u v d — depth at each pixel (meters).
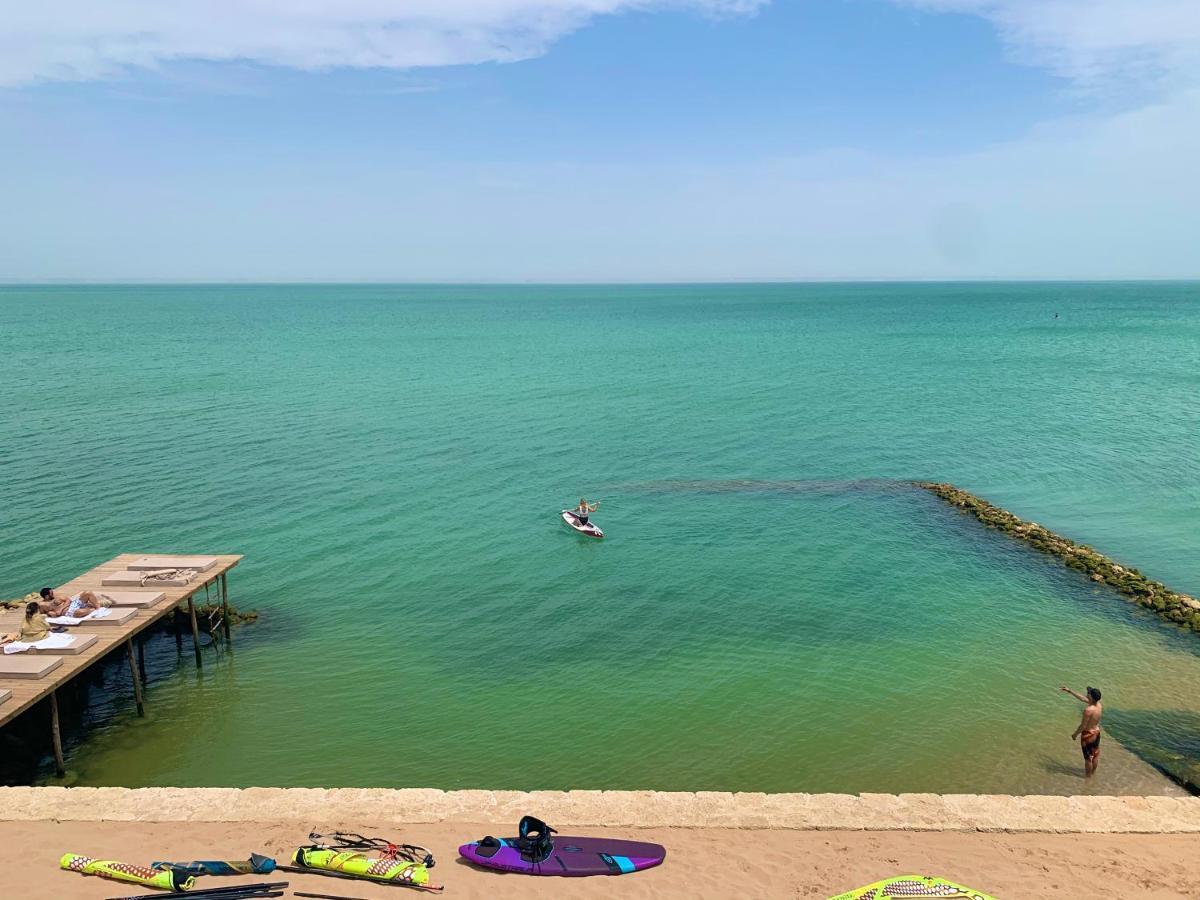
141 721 21.61
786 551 33.44
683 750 19.64
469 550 33.47
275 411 61.16
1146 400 68.31
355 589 29.73
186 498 39.50
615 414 61.81
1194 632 25.84
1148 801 14.59
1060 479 44.75
